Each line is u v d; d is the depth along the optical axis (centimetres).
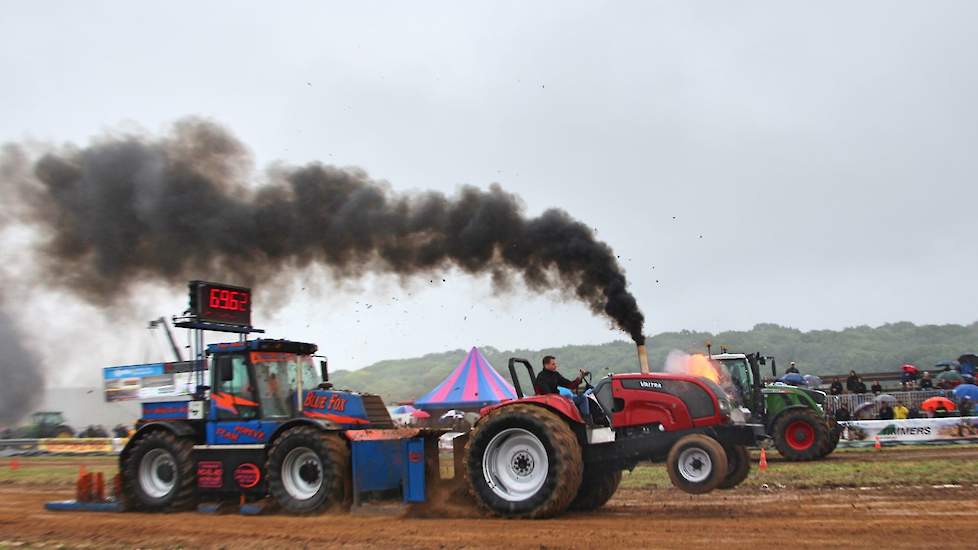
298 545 834
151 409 1252
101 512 1209
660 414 1065
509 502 976
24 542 908
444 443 1365
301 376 1224
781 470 1505
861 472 1377
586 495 1065
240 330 1399
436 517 1009
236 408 1186
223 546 845
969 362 3016
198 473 1170
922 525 821
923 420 2108
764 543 750
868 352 8612
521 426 988
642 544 768
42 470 2191
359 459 1063
